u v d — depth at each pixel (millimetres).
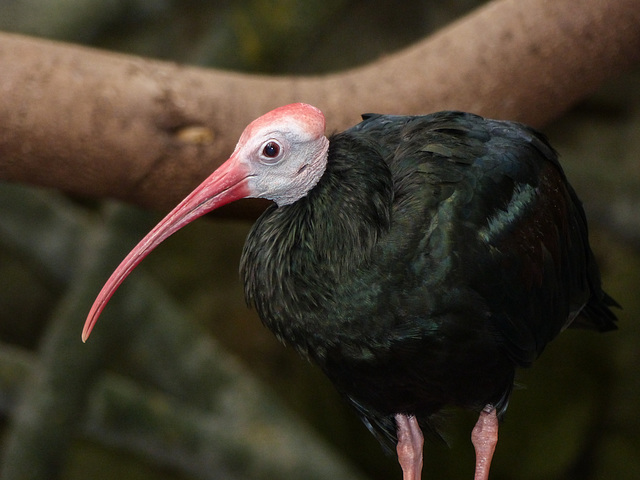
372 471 17250
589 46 7996
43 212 14008
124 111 7430
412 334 6559
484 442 7344
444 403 7336
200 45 14320
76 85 7395
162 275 17719
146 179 7648
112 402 13219
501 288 6734
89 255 12953
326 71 15812
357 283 6438
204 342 14266
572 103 8367
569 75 8109
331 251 6457
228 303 17609
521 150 6961
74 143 7410
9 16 13703
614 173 14086
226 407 14039
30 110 7309
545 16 7957
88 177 7617
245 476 13609
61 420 12453
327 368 6949
